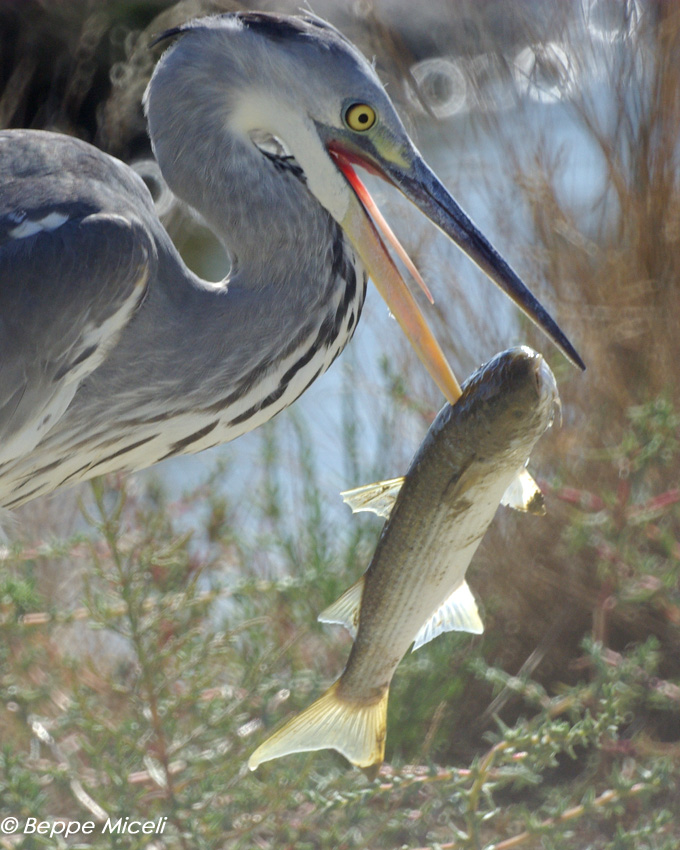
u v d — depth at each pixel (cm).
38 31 1363
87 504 947
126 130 1203
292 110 576
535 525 818
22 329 530
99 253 534
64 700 693
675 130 862
